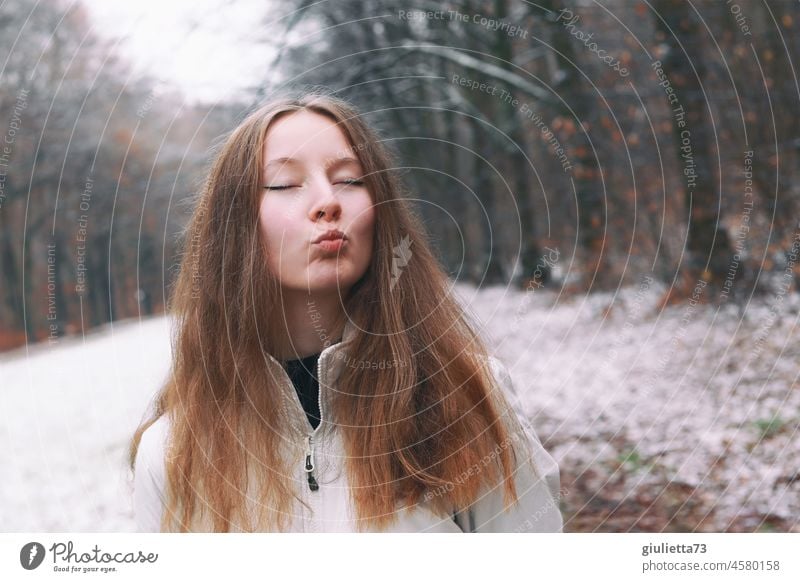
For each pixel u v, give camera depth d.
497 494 1.48
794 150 6.70
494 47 8.13
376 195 1.45
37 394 10.30
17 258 21.12
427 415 1.44
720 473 3.92
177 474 1.47
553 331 7.29
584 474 4.37
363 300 1.46
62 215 16.64
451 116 9.66
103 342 15.71
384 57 6.73
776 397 4.59
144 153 13.36
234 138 1.46
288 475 1.44
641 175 8.05
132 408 7.59
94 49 12.46
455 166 9.80
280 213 1.39
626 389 5.41
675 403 4.91
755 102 6.77
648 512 3.74
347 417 1.43
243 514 1.44
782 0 6.74
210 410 1.45
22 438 7.38
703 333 5.88
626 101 7.92
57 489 5.48
